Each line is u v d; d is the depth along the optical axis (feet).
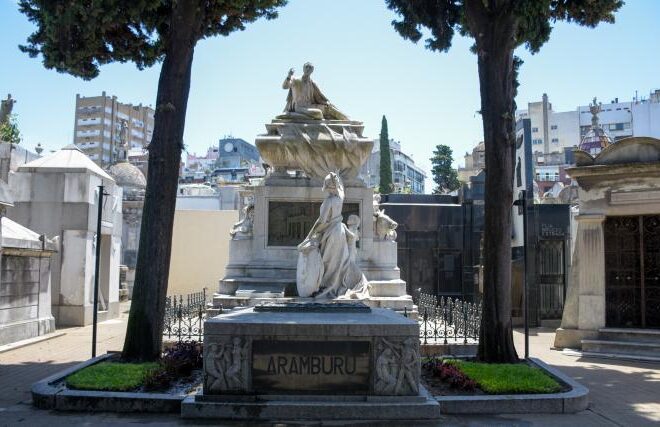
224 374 24.50
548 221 68.95
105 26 36.52
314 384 24.48
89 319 63.10
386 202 87.20
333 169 52.70
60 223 62.23
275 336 24.61
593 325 49.11
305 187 51.21
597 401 29.63
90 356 42.06
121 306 87.35
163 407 25.50
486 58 37.17
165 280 35.42
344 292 43.19
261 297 47.03
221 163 293.02
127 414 25.26
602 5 40.96
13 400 28.25
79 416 24.98
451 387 28.68
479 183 80.69
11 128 116.06
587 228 50.52
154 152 35.81
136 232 103.91
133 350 33.96
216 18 44.57
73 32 37.73
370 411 23.86
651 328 48.26
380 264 51.65
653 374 38.47
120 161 133.49
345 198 51.80
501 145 36.35
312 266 42.88
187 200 119.85
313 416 23.79
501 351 35.06
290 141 52.42
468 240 79.56
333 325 24.61
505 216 36.04
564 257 69.41
